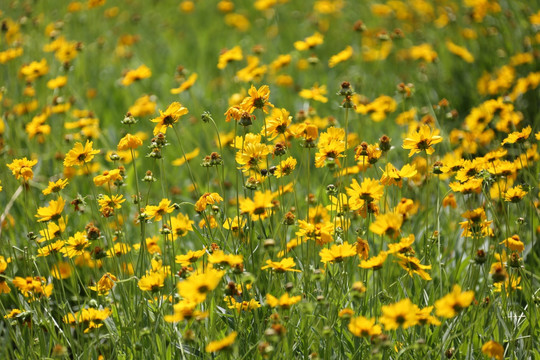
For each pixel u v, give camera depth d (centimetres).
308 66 923
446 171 423
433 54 803
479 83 793
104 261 453
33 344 409
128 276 444
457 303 302
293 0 1294
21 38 918
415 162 580
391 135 713
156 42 1176
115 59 1020
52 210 413
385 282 424
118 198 440
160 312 375
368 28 1093
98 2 994
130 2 1276
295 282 412
